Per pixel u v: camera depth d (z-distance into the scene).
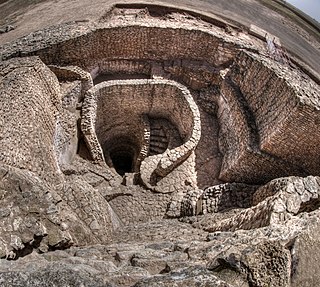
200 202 10.21
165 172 11.65
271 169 10.71
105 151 14.23
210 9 17.88
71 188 7.39
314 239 3.80
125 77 14.48
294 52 17.22
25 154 7.32
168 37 13.59
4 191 5.61
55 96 10.44
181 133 13.67
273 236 4.10
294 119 9.27
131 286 3.22
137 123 14.08
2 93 8.27
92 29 12.70
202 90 14.29
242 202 10.09
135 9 15.82
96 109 12.27
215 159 12.82
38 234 5.28
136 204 10.88
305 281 3.36
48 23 14.57
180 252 4.90
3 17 17.02
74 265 3.87
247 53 12.14
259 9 21.12
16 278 3.20
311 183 7.32
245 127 11.23
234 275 3.26
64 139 10.65
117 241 6.77
